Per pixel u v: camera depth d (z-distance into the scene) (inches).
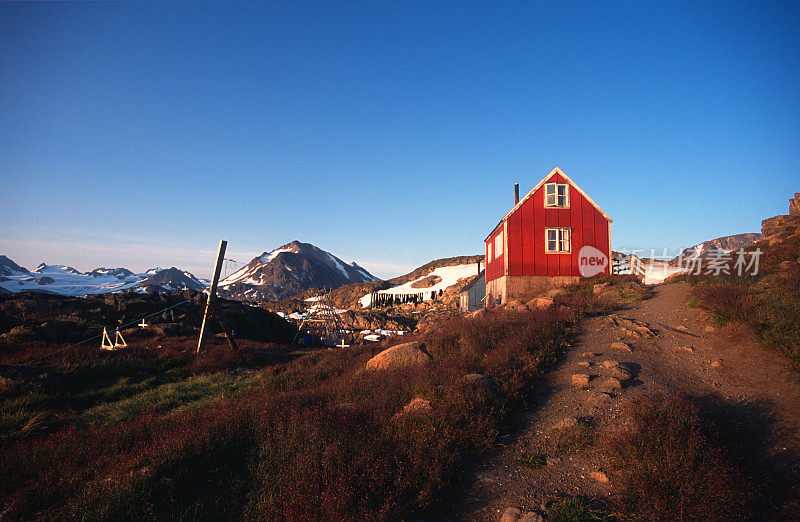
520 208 911.7
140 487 223.0
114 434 322.7
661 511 180.2
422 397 325.7
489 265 1109.1
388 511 193.9
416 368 407.8
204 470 258.5
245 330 1229.1
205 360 691.4
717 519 173.8
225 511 218.7
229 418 315.6
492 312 690.8
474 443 259.1
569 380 358.3
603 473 219.1
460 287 2994.6
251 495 226.2
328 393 395.5
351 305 3865.7
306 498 205.6
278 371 636.1
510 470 234.4
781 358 340.2
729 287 475.2
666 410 250.2
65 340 780.0
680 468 199.2
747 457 224.2
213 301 796.0
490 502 206.7
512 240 903.1
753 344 376.5
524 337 462.3
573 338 489.4
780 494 192.5
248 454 274.1
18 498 220.8
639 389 320.2
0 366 495.8
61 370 567.5
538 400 330.0
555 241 908.6
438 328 693.3
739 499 179.2
